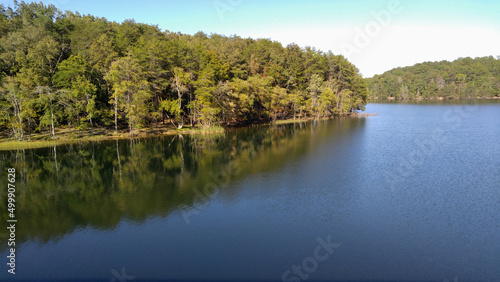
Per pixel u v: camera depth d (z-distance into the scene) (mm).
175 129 74438
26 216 26016
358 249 20281
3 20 68062
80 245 21219
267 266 18375
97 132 67312
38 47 61125
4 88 56000
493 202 27906
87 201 29250
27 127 62000
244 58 101312
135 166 41875
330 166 40500
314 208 26922
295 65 112188
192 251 20141
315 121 98562
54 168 41250
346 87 126000
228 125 84562
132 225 24125
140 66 65938
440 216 25188
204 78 70938
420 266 18438
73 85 61250
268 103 90250
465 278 17359
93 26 76000
